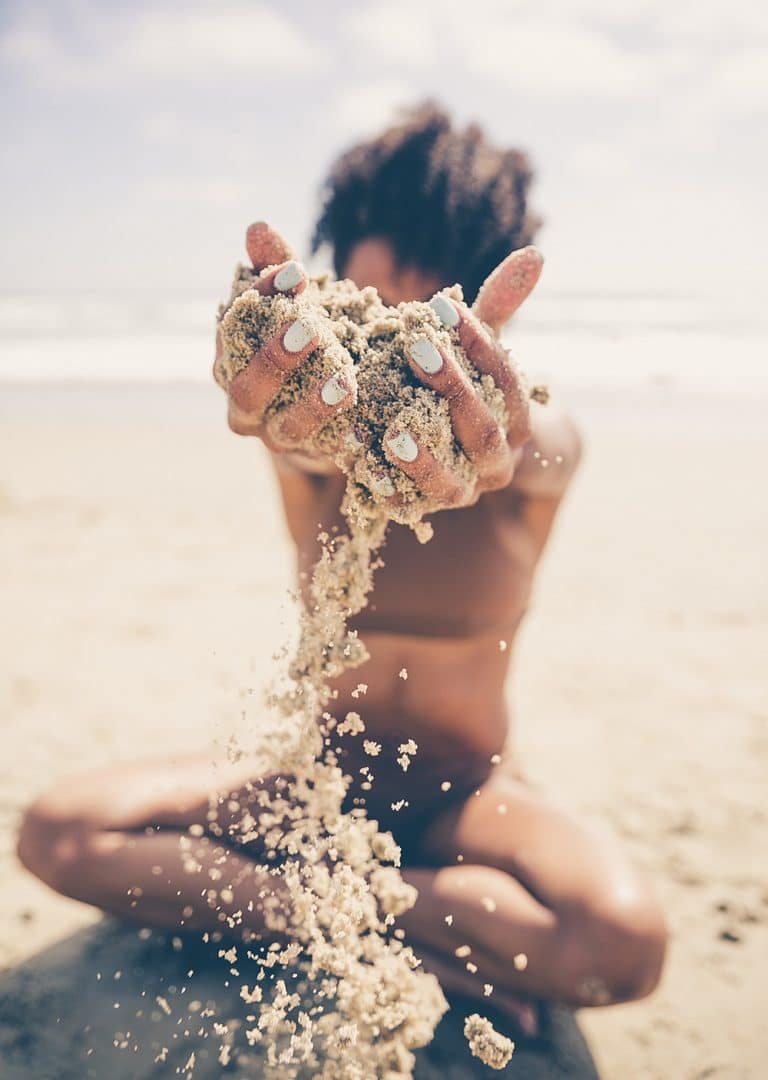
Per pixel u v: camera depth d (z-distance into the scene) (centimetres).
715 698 265
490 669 158
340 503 150
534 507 154
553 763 228
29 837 159
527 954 147
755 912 184
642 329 1719
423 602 151
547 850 150
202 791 159
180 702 253
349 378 124
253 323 125
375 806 157
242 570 388
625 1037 161
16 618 324
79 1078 150
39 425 725
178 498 509
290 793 148
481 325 129
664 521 485
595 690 272
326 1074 142
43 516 466
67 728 236
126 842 154
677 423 782
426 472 125
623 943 144
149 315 1769
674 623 334
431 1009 146
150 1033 156
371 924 142
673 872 192
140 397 871
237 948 168
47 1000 162
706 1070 157
